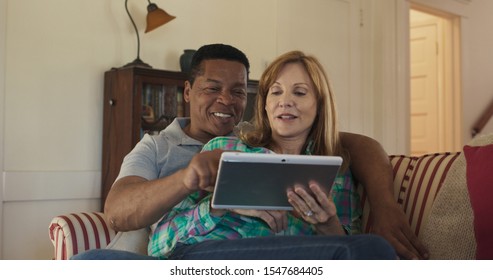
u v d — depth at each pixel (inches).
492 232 54.1
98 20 125.0
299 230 61.2
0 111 111.3
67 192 120.2
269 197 52.1
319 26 169.3
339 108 173.0
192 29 140.4
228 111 75.4
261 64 155.2
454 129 205.6
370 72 182.9
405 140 186.4
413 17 217.6
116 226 58.2
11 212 113.3
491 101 219.3
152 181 56.4
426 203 64.7
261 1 155.4
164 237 59.3
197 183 51.7
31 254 116.0
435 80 209.6
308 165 49.9
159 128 120.3
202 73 75.7
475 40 212.1
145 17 131.9
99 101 125.3
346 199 67.4
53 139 118.7
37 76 116.6
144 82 117.0
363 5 181.9
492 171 56.2
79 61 122.3
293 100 62.6
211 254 52.0
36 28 116.4
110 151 121.5
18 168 114.0
